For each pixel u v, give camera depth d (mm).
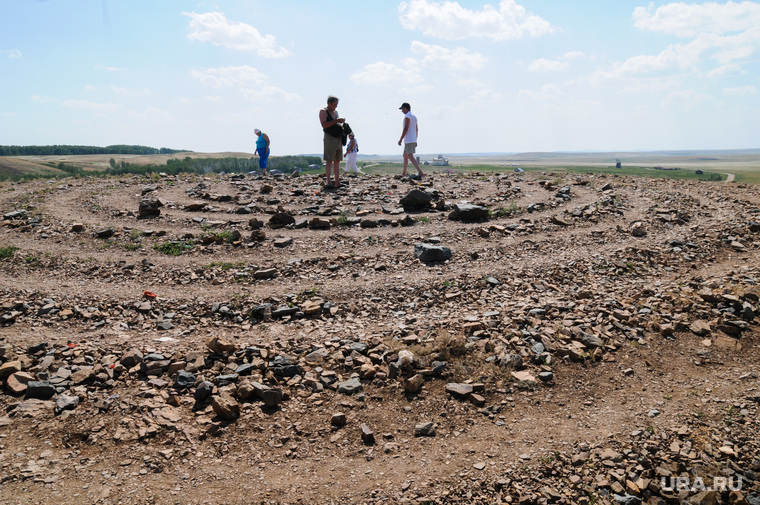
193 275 10266
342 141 17812
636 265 10727
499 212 14422
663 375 6848
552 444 5477
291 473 5004
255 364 6844
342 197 16859
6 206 15562
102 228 13086
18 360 6789
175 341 7602
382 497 4672
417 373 6617
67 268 10586
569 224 13367
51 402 5945
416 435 5633
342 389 6352
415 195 14945
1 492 4445
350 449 5383
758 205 14750
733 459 5207
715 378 6695
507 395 6348
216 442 5414
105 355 7078
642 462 5188
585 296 9148
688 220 13805
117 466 4941
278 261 10961
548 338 7535
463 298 9203
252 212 15109
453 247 11734
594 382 6691
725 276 9820
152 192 17938
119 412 5793
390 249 11664
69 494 4508
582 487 4902
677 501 4699
